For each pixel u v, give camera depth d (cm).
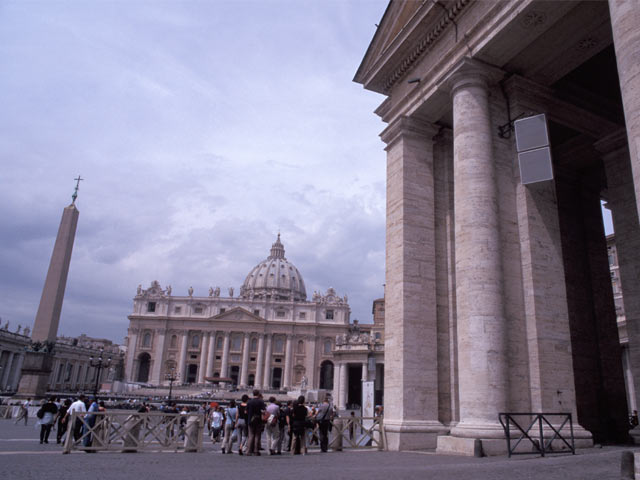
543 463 856
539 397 1190
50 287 3309
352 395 9262
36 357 3294
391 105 1828
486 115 1382
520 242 1338
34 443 1766
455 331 1545
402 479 720
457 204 1341
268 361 13738
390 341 1553
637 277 1566
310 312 14312
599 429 1705
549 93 1500
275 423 1366
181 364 13600
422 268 1579
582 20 1286
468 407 1170
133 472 877
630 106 800
